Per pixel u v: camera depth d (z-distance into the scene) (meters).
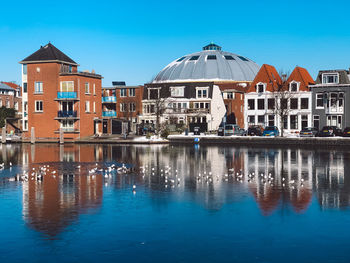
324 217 16.94
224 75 133.12
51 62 79.81
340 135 67.94
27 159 41.34
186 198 20.56
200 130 87.69
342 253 13.09
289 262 12.46
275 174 29.11
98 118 85.25
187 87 96.06
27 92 81.56
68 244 13.88
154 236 14.63
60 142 70.12
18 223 16.16
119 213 17.61
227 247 13.62
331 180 26.27
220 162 37.31
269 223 16.12
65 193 21.83
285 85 83.50
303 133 66.50
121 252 13.22
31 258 12.76
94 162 37.91
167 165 35.00
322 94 78.56
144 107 96.81
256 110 85.06
